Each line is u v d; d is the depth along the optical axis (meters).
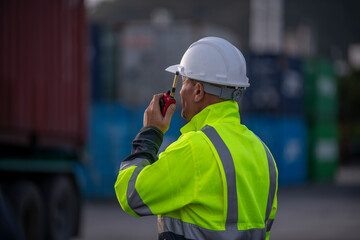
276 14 51.72
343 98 83.50
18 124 12.91
